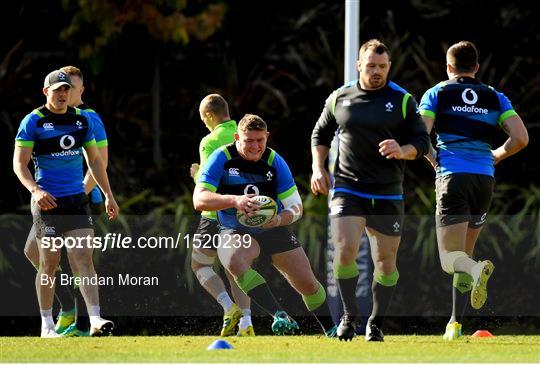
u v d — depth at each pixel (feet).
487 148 97.86
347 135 92.38
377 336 96.37
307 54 187.73
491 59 190.39
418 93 181.98
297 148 185.57
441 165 97.81
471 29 191.11
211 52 187.73
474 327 156.76
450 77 99.09
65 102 102.58
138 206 165.89
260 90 186.80
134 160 185.47
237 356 77.71
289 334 113.80
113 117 186.19
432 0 191.11
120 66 185.98
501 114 97.86
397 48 184.14
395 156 87.56
